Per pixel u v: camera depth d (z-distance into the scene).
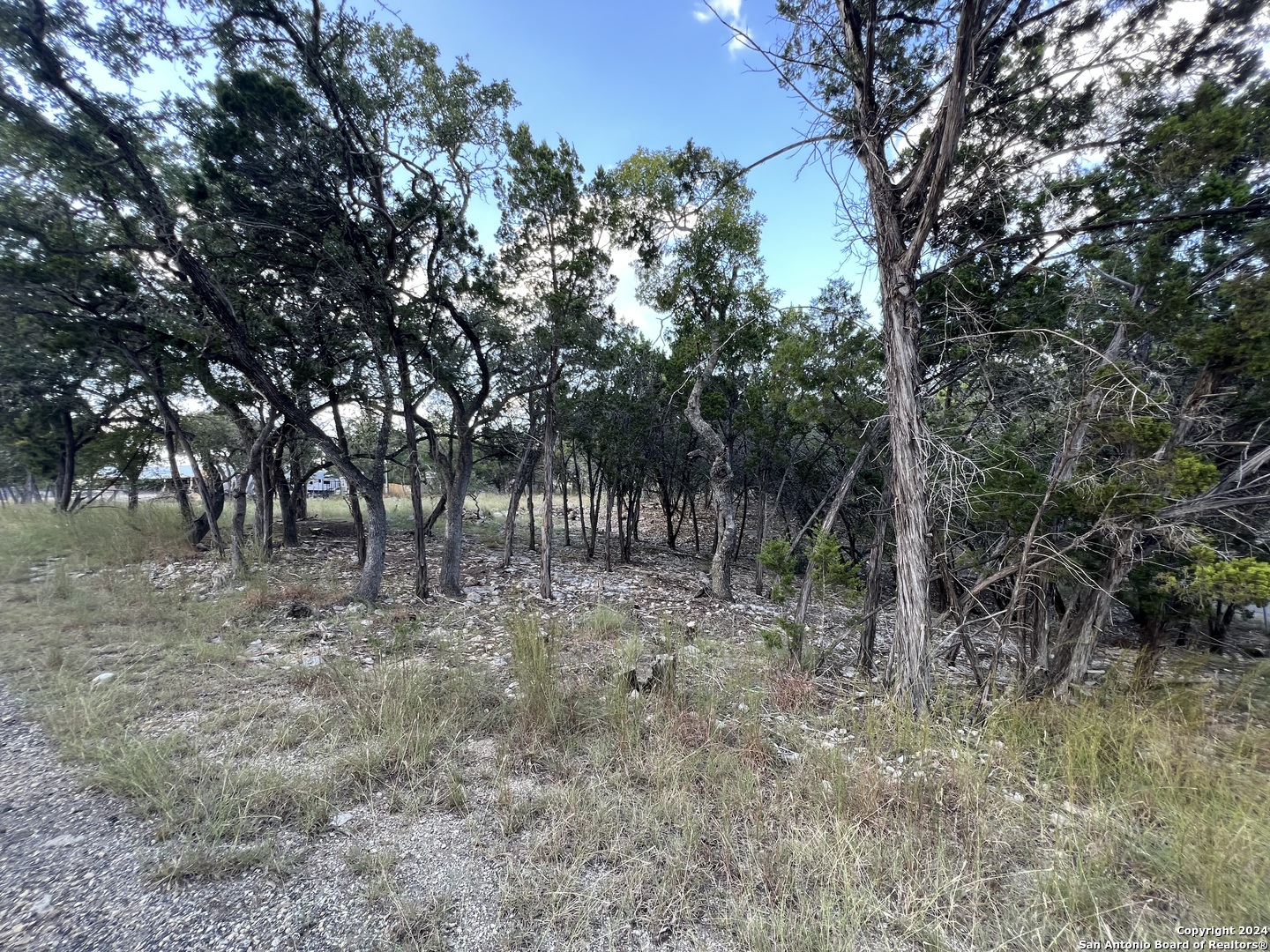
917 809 3.89
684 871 3.25
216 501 15.51
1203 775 4.21
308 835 3.51
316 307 9.98
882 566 8.34
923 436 6.25
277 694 5.63
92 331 9.16
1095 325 6.94
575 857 3.38
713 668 7.07
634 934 2.83
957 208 6.75
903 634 6.17
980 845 3.44
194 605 8.68
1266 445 6.11
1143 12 5.84
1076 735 4.78
